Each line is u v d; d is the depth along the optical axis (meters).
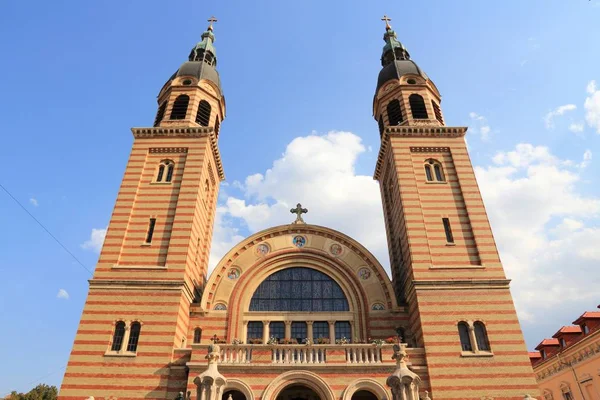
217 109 48.75
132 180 40.34
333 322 37.72
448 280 35.00
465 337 33.22
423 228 37.88
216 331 37.03
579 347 46.59
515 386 30.78
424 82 47.78
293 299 39.12
